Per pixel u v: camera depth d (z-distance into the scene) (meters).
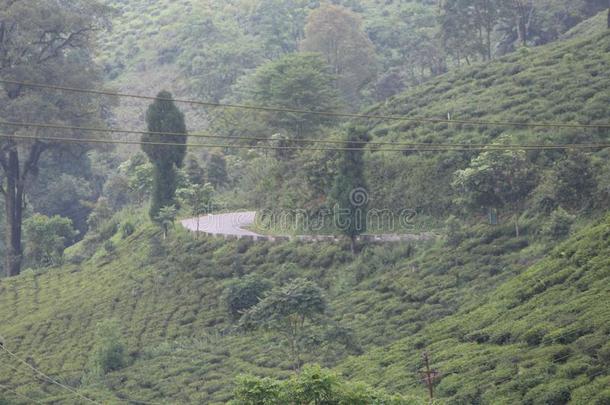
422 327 109.12
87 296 151.38
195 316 131.00
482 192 127.44
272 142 177.00
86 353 128.12
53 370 124.00
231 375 110.06
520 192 126.88
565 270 103.06
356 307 120.19
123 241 173.50
